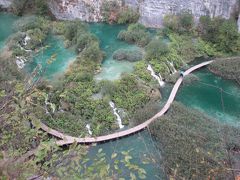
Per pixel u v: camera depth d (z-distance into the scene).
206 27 42.19
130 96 33.62
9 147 8.83
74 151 8.47
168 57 38.97
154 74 37.31
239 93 35.03
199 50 41.03
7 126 9.20
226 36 40.69
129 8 47.03
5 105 9.15
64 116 30.75
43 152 8.33
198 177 23.33
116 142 29.28
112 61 39.28
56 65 38.47
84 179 7.72
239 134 28.95
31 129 9.01
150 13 45.84
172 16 44.34
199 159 24.80
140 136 29.00
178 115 30.80
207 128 29.33
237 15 41.88
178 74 36.97
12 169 7.64
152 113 31.52
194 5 43.50
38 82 11.41
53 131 28.86
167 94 35.06
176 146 27.00
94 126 30.61
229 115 32.31
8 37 42.25
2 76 31.20
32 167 8.02
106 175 7.76
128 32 43.09
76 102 32.31
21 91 9.55
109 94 33.44
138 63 38.16
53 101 31.56
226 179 21.34
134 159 26.53
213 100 34.22
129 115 32.09
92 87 34.38
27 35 42.56
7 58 36.12
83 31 42.47
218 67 37.66
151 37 43.59
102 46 42.44
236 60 38.12
